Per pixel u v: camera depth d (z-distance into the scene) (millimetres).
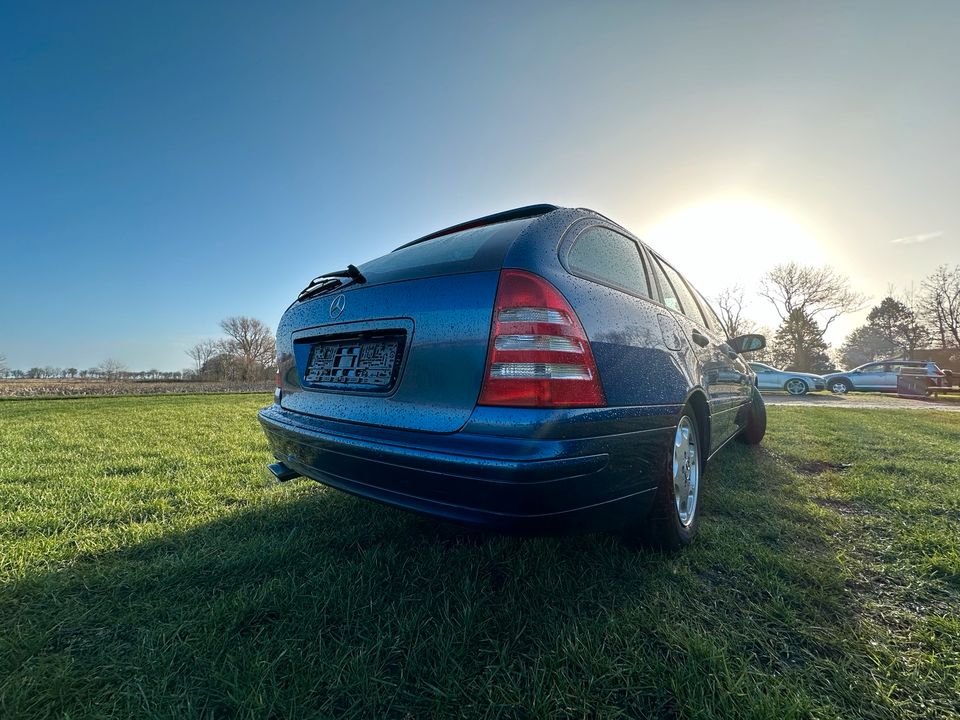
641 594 1553
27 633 1351
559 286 1417
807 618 1453
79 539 2078
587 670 1186
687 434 2152
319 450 1688
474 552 1831
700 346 2441
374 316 1670
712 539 2045
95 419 7141
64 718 1041
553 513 1241
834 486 2949
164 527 2221
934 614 1490
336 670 1189
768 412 8242
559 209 1782
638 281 2057
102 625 1409
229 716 1062
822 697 1122
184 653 1266
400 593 1556
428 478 1315
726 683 1139
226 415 7793
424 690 1137
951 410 9008
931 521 2314
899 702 1114
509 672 1186
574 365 1328
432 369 1433
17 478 3205
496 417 1261
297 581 1642
